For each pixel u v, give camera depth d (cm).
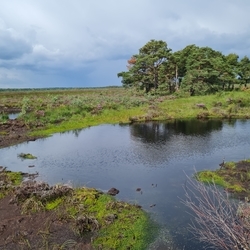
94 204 887
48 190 926
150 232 759
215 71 4503
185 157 1480
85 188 989
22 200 901
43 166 1366
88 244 693
